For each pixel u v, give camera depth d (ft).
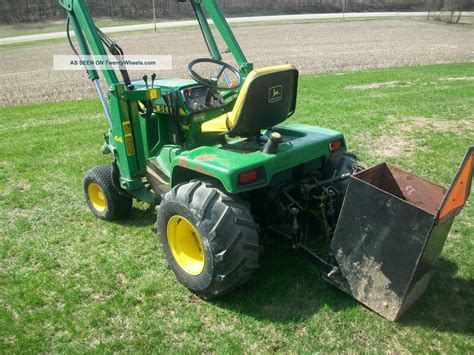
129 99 12.29
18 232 14.43
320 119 26.94
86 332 9.71
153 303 10.55
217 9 13.08
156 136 13.55
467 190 8.61
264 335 9.38
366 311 9.87
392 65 59.36
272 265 11.78
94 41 12.01
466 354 8.65
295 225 10.54
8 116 34.01
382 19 151.94
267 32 119.55
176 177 11.26
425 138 22.58
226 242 9.42
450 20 141.90
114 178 13.82
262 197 11.14
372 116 27.43
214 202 9.65
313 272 11.43
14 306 10.66
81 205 16.40
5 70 67.46
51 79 56.49
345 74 49.16
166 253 11.14
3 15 142.92
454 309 9.89
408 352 8.75
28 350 9.21
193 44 92.94
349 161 12.24
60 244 13.60
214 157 10.19
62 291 11.18
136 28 130.11
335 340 9.14
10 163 21.42
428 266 9.36
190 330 9.61
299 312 9.99
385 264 9.20
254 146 11.12
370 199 9.07
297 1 204.74
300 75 51.90
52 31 126.72
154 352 9.04
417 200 10.59
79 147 23.76
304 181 11.37
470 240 12.74
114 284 11.40
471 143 21.57
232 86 13.16
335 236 9.92
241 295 10.64
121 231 14.25
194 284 10.37
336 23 140.67
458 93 34.45
